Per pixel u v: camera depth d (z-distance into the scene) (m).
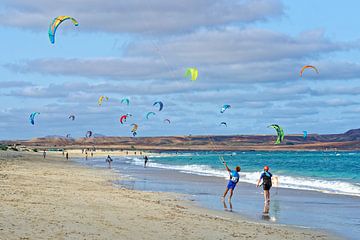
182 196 21.44
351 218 15.81
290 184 30.19
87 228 10.67
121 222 12.03
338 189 26.47
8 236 9.04
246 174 40.59
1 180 21.64
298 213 16.86
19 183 20.84
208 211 16.73
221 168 55.28
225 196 21.95
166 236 10.80
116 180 31.09
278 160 90.81
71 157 102.81
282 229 13.50
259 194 23.14
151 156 130.75
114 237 10.06
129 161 83.19
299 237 12.30
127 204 16.02
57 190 19.02
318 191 25.00
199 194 22.69
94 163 69.88
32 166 43.00
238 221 14.63
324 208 18.25
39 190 18.23
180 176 37.78
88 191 19.91
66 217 11.82
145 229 11.41
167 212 14.92
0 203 13.09
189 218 14.05
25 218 11.02
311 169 53.91
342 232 13.30
